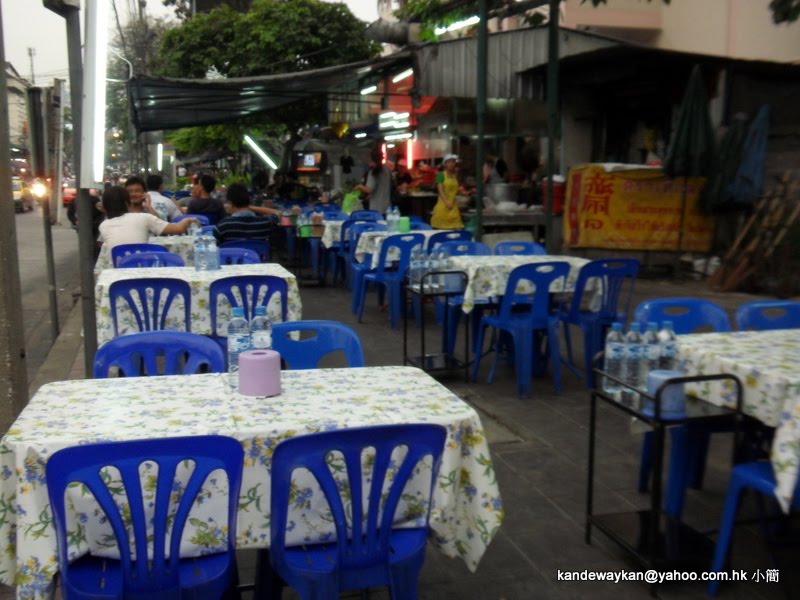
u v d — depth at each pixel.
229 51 15.66
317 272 11.47
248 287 5.42
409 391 3.02
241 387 2.94
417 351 7.35
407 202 14.98
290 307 5.71
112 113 25.55
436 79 11.62
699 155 10.41
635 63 11.82
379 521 2.60
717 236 11.34
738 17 11.52
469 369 6.71
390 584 2.47
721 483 4.41
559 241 12.84
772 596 3.25
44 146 7.39
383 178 12.21
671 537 3.51
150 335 3.62
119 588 2.32
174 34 16.14
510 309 5.98
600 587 3.33
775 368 3.20
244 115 12.88
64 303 10.69
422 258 7.04
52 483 2.17
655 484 3.23
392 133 14.66
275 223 13.01
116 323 5.18
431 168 17.17
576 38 11.58
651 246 11.38
